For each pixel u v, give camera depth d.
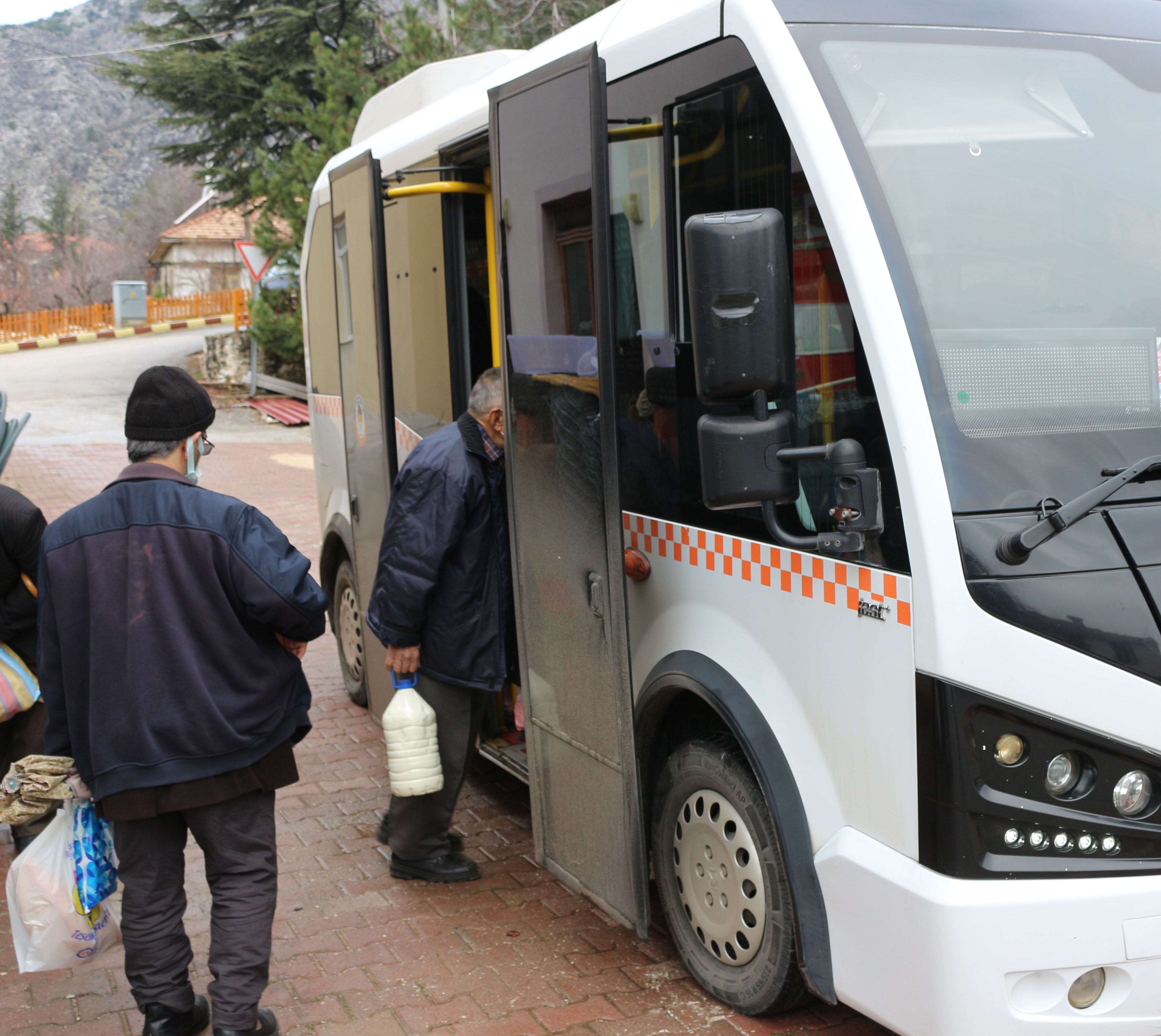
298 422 20.78
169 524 2.84
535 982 3.44
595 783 3.42
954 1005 2.40
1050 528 2.37
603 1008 3.28
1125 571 2.45
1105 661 2.41
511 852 4.44
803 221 2.72
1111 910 2.40
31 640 4.10
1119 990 2.45
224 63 24.44
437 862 4.14
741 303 2.43
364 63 23.27
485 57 5.42
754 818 3.03
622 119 3.41
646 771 3.52
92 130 145.38
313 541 11.52
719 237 2.42
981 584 2.38
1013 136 2.79
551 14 19.09
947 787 2.40
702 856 3.29
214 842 2.94
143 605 2.82
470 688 3.93
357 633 6.15
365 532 5.27
